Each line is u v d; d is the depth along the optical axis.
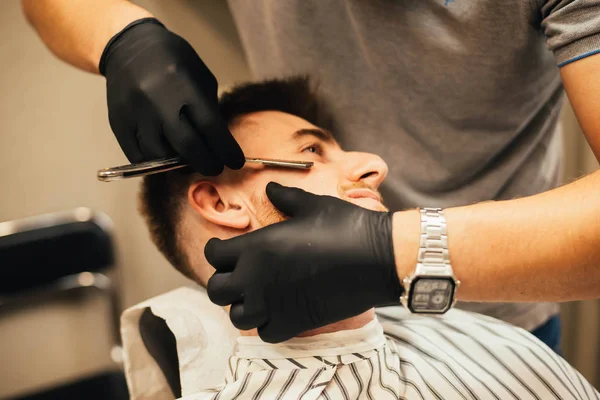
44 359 1.51
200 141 0.68
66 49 0.87
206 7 1.32
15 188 1.34
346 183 0.72
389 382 0.69
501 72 0.80
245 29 1.08
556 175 1.05
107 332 1.54
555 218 0.50
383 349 0.71
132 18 0.79
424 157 0.96
